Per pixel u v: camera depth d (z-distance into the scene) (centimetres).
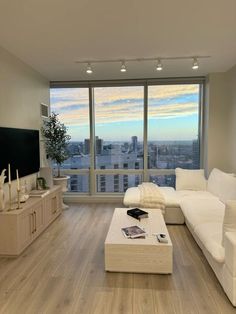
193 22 278
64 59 398
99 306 212
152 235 281
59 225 415
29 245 336
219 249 234
